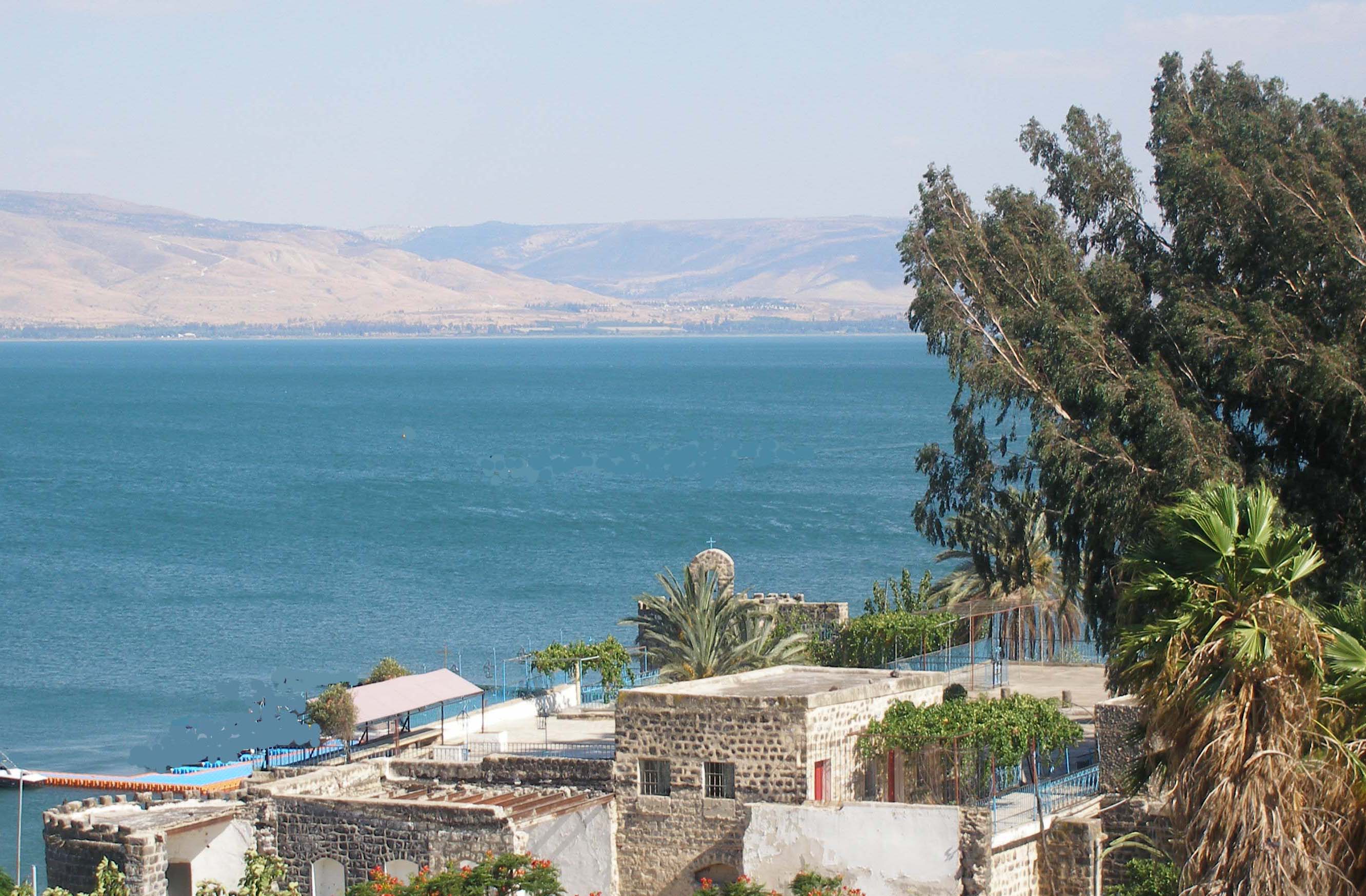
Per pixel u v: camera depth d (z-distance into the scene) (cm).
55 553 18500
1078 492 6066
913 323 6888
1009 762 5294
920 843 4884
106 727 10106
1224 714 2991
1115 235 7012
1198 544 3200
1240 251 6272
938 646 7519
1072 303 6444
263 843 5553
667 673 7038
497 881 4853
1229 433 5956
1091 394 6109
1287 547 3144
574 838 5419
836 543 18312
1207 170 6203
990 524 6900
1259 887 2916
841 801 5209
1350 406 5666
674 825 5347
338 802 5462
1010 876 4919
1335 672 3219
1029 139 7262
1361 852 3105
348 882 5444
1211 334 5931
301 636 13538
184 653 12769
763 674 5894
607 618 14262
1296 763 2959
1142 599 3409
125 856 5447
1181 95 7144
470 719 7294
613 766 5466
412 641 13262
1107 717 5375
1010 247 6706
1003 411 6569
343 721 6994
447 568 17312
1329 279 5984
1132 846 4962
